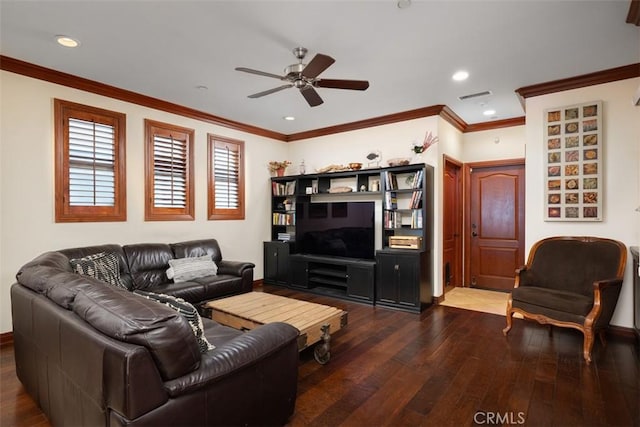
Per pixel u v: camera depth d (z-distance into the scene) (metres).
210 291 3.93
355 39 2.75
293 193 5.74
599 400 2.21
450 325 3.70
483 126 5.29
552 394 2.29
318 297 4.94
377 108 4.56
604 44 2.82
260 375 1.70
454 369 2.66
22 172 3.23
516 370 2.63
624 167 3.35
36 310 1.90
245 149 5.54
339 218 5.05
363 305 4.54
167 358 1.32
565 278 3.40
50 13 2.38
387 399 2.24
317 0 2.24
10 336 3.16
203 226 4.91
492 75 3.46
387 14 2.40
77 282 1.78
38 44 2.83
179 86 3.79
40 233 3.35
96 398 1.38
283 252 5.54
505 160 5.15
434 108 4.47
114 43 2.82
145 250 3.97
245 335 1.79
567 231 3.64
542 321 3.15
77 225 3.62
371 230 4.74
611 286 2.92
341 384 2.43
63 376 1.65
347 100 4.23
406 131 4.83
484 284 5.44
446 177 5.07
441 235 4.67
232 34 2.67
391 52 2.96
